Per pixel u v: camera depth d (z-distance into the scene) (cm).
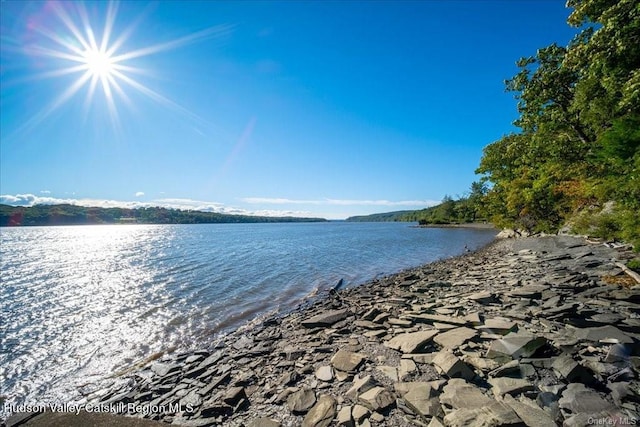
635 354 481
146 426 439
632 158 815
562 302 807
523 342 522
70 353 912
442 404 423
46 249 4547
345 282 1839
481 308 859
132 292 1691
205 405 535
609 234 1169
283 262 2720
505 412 375
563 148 1741
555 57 1631
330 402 473
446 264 2117
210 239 6384
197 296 1570
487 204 4375
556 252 1750
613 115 1163
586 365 472
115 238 7194
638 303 741
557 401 398
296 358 686
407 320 834
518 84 1777
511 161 3588
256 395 544
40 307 1426
